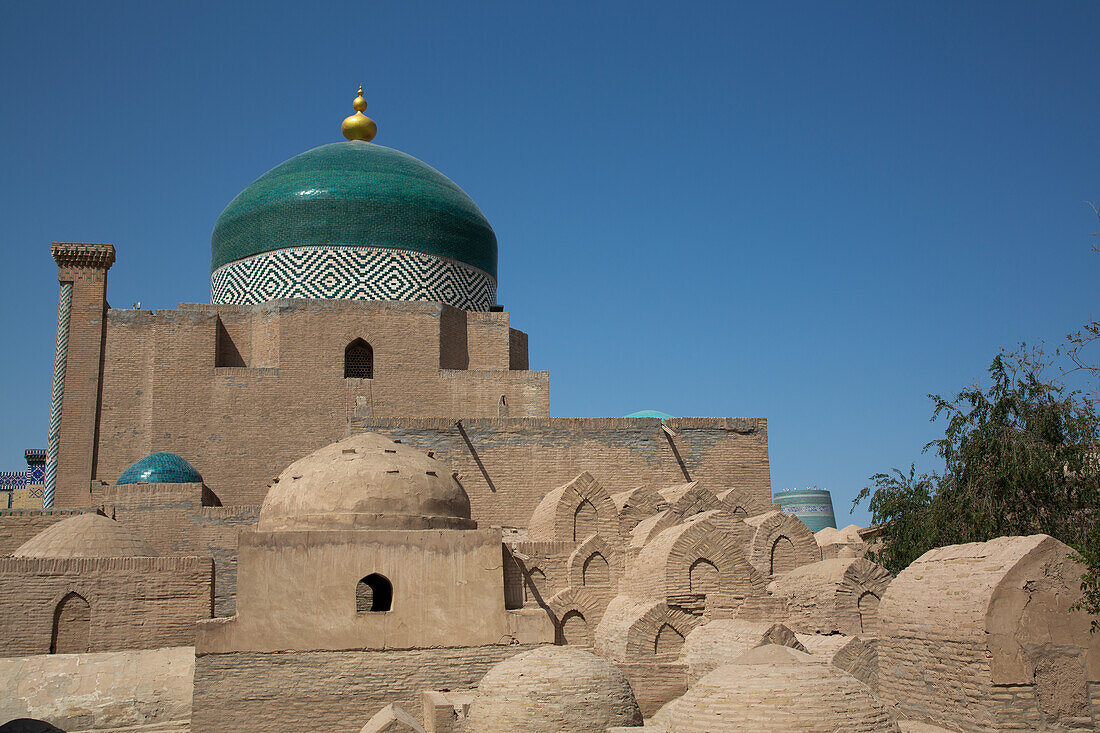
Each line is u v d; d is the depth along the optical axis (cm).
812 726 1295
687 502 3011
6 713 2320
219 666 2222
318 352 3597
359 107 4453
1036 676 1444
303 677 2247
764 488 3469
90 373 3528
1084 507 2502
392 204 3906
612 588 2702
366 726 1905
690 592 2394
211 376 3519
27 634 2577
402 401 3612
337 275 3803
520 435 3347
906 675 1620
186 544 3139
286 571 2302
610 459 3372
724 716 1333
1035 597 1477
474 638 2355
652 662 2297
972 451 2692
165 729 2325
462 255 4012
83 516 2891
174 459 3294
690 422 3462
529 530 3062
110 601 2652
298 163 4025
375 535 2366
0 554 3077
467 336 3825
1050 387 2673
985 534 2559
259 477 3450
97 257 3631
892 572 3083
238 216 3950
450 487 2570
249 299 3853
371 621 2311
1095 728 1441
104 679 2427
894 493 3316
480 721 1802
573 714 1766
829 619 2470
